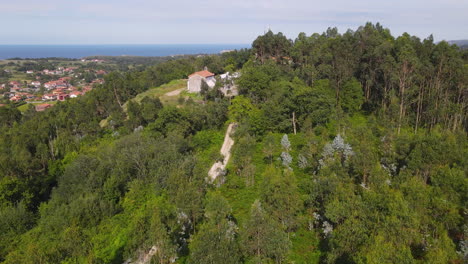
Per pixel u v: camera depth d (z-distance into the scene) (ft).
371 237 86.58
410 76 211.00
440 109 195.42
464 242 94.48
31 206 175.32
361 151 134.92
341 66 247.70
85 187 167.12
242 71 307.58
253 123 214.28
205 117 249.34
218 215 99.14
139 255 107.76
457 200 107.55
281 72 295.07
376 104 246.27
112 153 190.90
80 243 115.65
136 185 156.46
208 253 82.99
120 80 362.53
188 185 122.62
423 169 127.75
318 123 208.64
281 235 90.17
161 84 409.08
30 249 106.32
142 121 268.62
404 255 75.25
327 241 107.86
